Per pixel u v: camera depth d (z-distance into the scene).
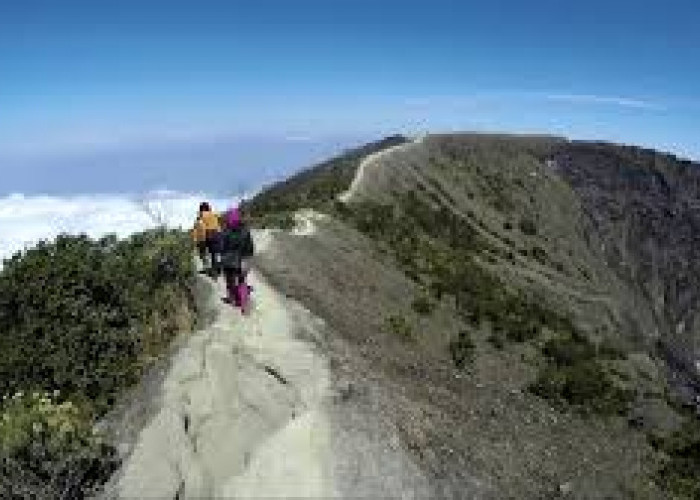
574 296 82.00
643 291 125.56
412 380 27.12
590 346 51.72
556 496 23.19
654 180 139.75
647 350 80.69
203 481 17.34
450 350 38.84
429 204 84.00
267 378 19.92
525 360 43.69
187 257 26.36
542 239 103.12
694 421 43.62
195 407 18.91
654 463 33.78
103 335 23.03
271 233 40.75
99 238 27.59
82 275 23.89
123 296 24.27
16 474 17.05
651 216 135.25
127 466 17.53
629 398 41.00
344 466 17.23
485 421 26.67
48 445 17.28
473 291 52.12
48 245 25.27
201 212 26.06
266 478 16.67
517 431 27.64
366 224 57.78
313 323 25.66
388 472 17.88
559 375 40.25
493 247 80.44
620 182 138.62
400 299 43.16
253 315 23.59
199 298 24.42
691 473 33.06
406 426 20.48
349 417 19.05
